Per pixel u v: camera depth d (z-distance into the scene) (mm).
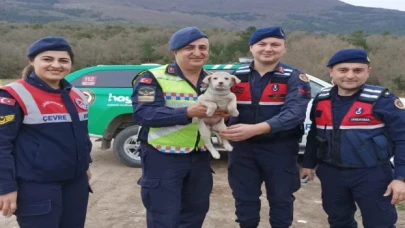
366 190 3535
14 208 2979
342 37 37219
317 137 3760
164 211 3488
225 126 3537
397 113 3434
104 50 39875
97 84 7660
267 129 3473
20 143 3037
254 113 3791
